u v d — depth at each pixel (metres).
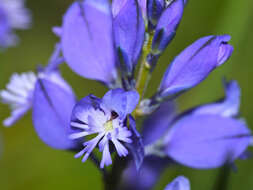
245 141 0.05
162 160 0.05
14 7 0.07
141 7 0.05
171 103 0.06
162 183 0.07
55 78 0.05
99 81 0.05
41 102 0.05
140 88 0.05
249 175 0.07
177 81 0.05
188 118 0.05
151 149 0.05
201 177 0.07
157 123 0.06
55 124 0.05
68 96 0.05
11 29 0.07
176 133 0.05
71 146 0.05
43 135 0.05
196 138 0.05
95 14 0.05
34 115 0.05
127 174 0.06
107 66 0.05
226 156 0.05
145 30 0.05
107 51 0.05
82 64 0.05
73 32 0.05
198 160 0.05
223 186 0.06
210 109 0.05
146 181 0.06
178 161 0.05
